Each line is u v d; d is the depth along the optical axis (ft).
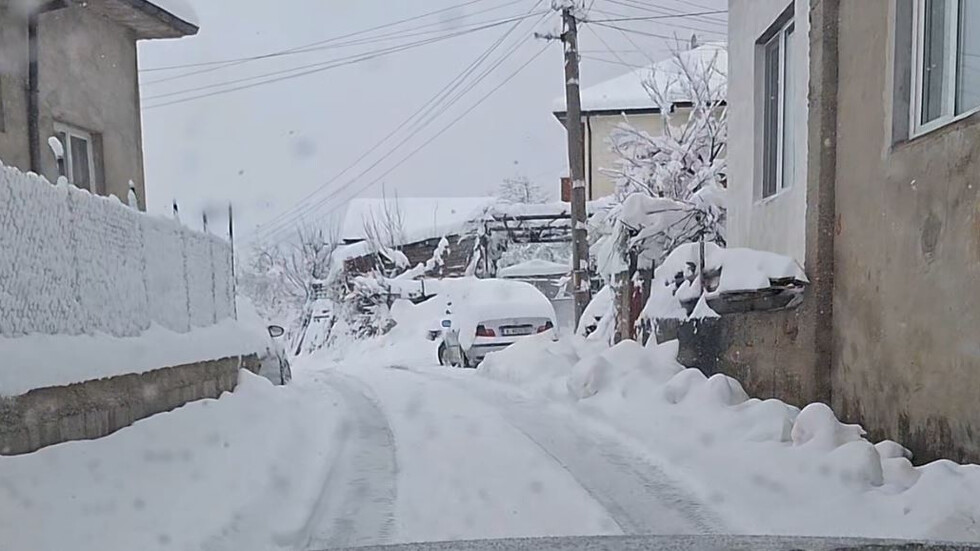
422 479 14.12
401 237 82.38
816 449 13.58
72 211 14.82
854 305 15.89
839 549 5.90
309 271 94.38
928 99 13.94
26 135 22.36
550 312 43.60
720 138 46.83
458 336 44.55
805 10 18.16
